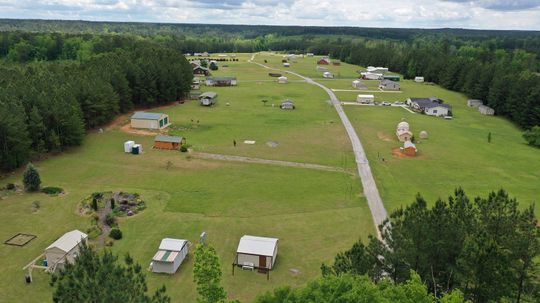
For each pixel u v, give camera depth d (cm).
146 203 5647
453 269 2906
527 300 2892
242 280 4072
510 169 7638
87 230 4825
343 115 11481
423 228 2980
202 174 6825
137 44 19925
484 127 11081
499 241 2956
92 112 9181
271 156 7856
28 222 5028
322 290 2433
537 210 5822
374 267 3141
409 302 2328
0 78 9819
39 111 7500
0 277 3959
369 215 5497
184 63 13750
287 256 4503
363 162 7644
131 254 4409
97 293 2291
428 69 19162
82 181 6391
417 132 9888
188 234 4878
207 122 10338
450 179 6975
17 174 6638
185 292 3838
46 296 3703
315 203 5828
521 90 11688
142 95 11581
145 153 7819
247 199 5903
